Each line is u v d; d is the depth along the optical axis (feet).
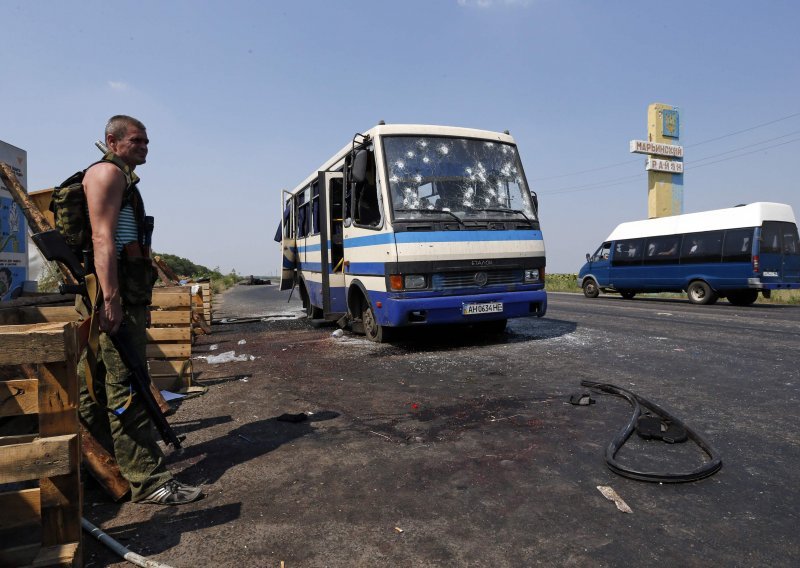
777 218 51.42
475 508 9.39
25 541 8.54
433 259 23.56
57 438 7.47
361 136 26.94
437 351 24.73
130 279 9.91
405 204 24.17
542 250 26.18
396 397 16.89
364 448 12.45
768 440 12.48
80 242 9.44
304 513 9.36
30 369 10.67
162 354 18.57
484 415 14.78
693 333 29.17
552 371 20.02
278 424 14.51
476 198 25.62
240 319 43.93
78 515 7.68
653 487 10.12
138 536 8.71
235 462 11.82
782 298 60.29
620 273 64.08
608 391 16.92
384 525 8.87
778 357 22.00
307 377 20.20
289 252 45.11
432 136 26.17
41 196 13.35
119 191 9.45
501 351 24.36
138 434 9.96
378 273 24.53
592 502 9.53
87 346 8.97
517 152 27.96
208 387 19.22
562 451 11.98
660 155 102.89
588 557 7.80
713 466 10.64
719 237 53.42
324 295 30.91
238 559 7.96
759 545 8.03
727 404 15.38
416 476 10.80
